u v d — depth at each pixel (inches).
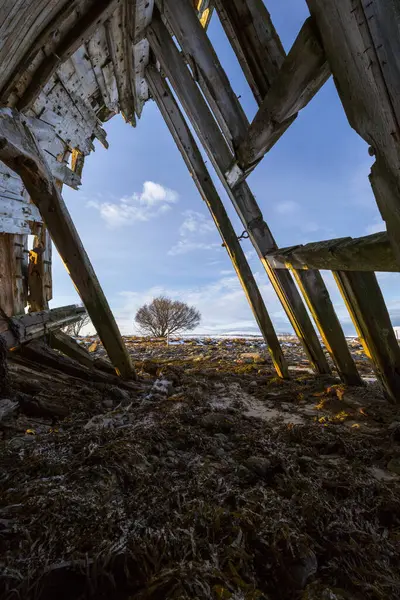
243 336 549.0
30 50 97.6
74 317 233.8
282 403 137.8
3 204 156.0
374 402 123.0
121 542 47.9
